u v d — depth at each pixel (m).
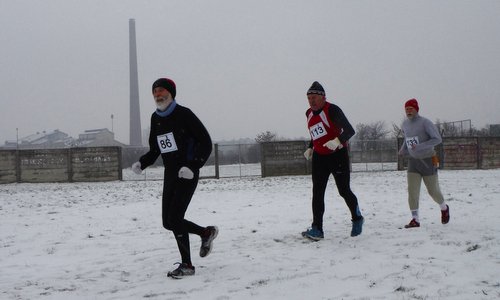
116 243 6.29
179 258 5.08
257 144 27.34
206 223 7.68
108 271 4.64
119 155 21.86
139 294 3.72
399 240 5.32
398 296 3.30
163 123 4.28
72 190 16.48
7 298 3.78
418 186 6.25
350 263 4.36
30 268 4.97
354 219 5.67
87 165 21.62
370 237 5.61
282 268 4.32
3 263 5.27
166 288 3.84
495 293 3.26
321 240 5.59
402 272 3.95
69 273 4.64
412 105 6.16
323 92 5.47
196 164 4.16
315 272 4.11
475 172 19.86
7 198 13.60
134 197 13.09
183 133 4.26
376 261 4.39
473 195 10.00
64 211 10.08
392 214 7.75
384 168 24.31
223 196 12.32
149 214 9.20
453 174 18.69
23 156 21.31
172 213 4.20
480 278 3.67
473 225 6.10
